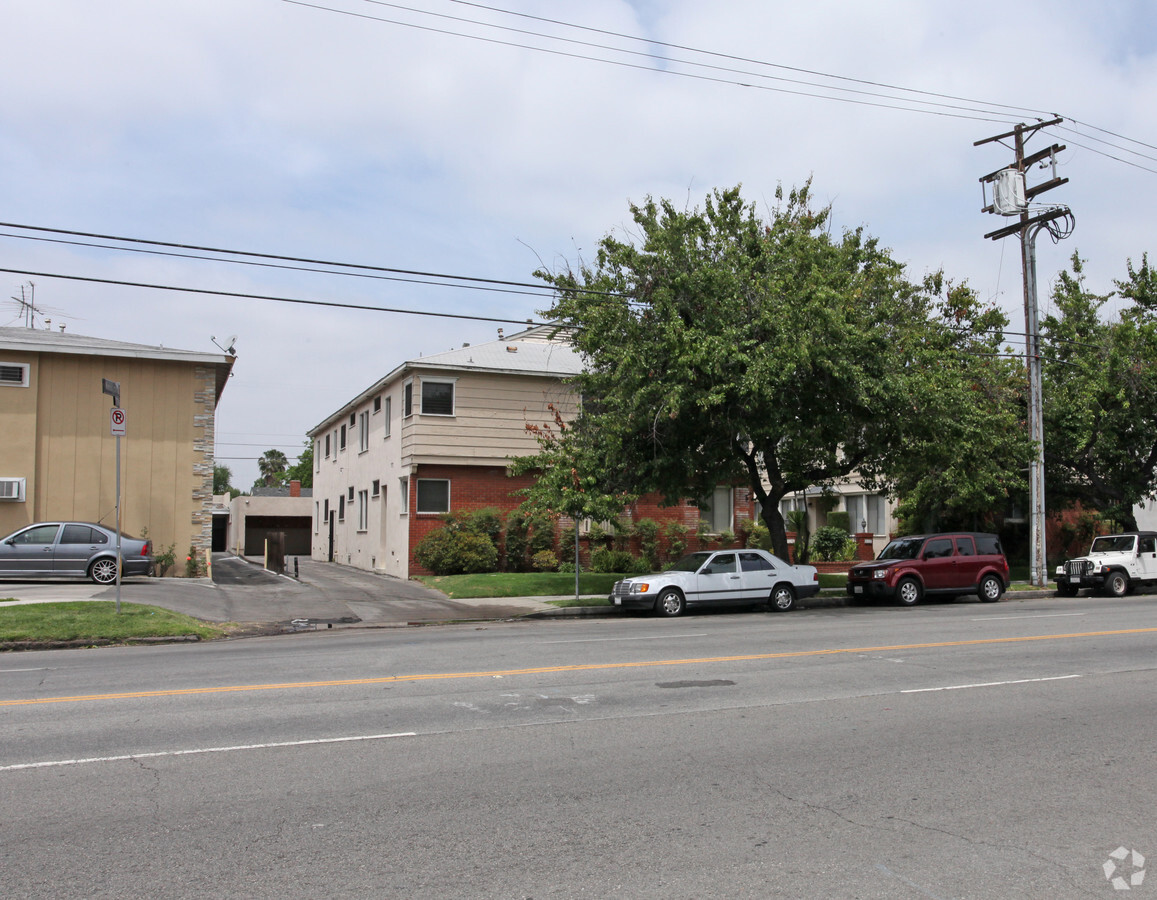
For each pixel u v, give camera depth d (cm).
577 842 512
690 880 459
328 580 2684
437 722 807
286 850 498
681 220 2039
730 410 2083
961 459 2347
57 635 1450
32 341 2264
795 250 2092
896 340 2217
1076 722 816
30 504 2256
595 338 2125
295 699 912
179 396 2406
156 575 2339
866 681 1021
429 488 2814
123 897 438
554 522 2831
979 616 1834
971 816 561
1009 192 2578
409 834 523
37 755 693
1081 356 2992
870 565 2228
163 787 611
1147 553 2497
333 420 3959
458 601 2203
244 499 4503
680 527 3033
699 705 885
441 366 2803
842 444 2489
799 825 543
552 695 934
